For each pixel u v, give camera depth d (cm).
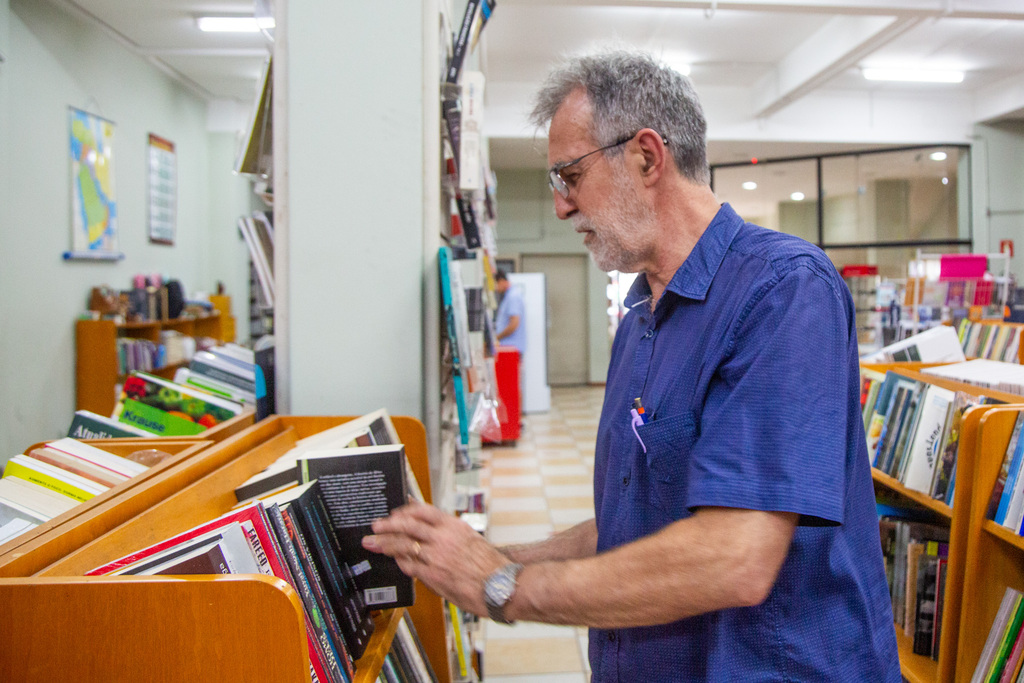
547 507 446
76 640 63
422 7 159
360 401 161
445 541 83
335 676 83
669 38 674
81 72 559
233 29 592
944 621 153
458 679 176
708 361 83
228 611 63
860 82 810
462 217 215
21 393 479
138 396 155
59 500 95
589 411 845
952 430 172
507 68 752
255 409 164
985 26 641
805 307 77
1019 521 136
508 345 695
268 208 988
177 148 752
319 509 92
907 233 907
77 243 548
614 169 90
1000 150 871
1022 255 878
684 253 92
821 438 73
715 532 72
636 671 90
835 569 83
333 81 159
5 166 460
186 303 729
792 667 80
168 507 87
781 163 959
